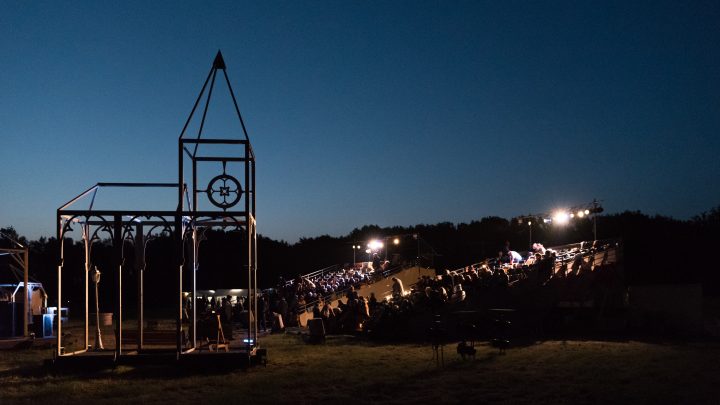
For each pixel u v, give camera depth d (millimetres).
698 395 11922
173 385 14695
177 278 17328
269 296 40844
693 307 23172
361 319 27703
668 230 47656
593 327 24422
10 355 21250
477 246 59156
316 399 12781
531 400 11961
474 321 23641
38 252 61688
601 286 24875
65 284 58906
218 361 16969
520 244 57906
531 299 25609
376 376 15312
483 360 17156
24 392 14039
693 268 29766
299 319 33688
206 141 18266
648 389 12570
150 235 18141
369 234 77125
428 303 24844
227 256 61188
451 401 12094
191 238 19219
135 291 58156
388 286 40281
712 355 17094
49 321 25469
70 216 17828
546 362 16438
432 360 17719
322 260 73688
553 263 26453
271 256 74312
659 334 23125
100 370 16922
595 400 11812
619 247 26672
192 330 19016
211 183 18047
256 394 13461
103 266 58094
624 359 16516
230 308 34875
